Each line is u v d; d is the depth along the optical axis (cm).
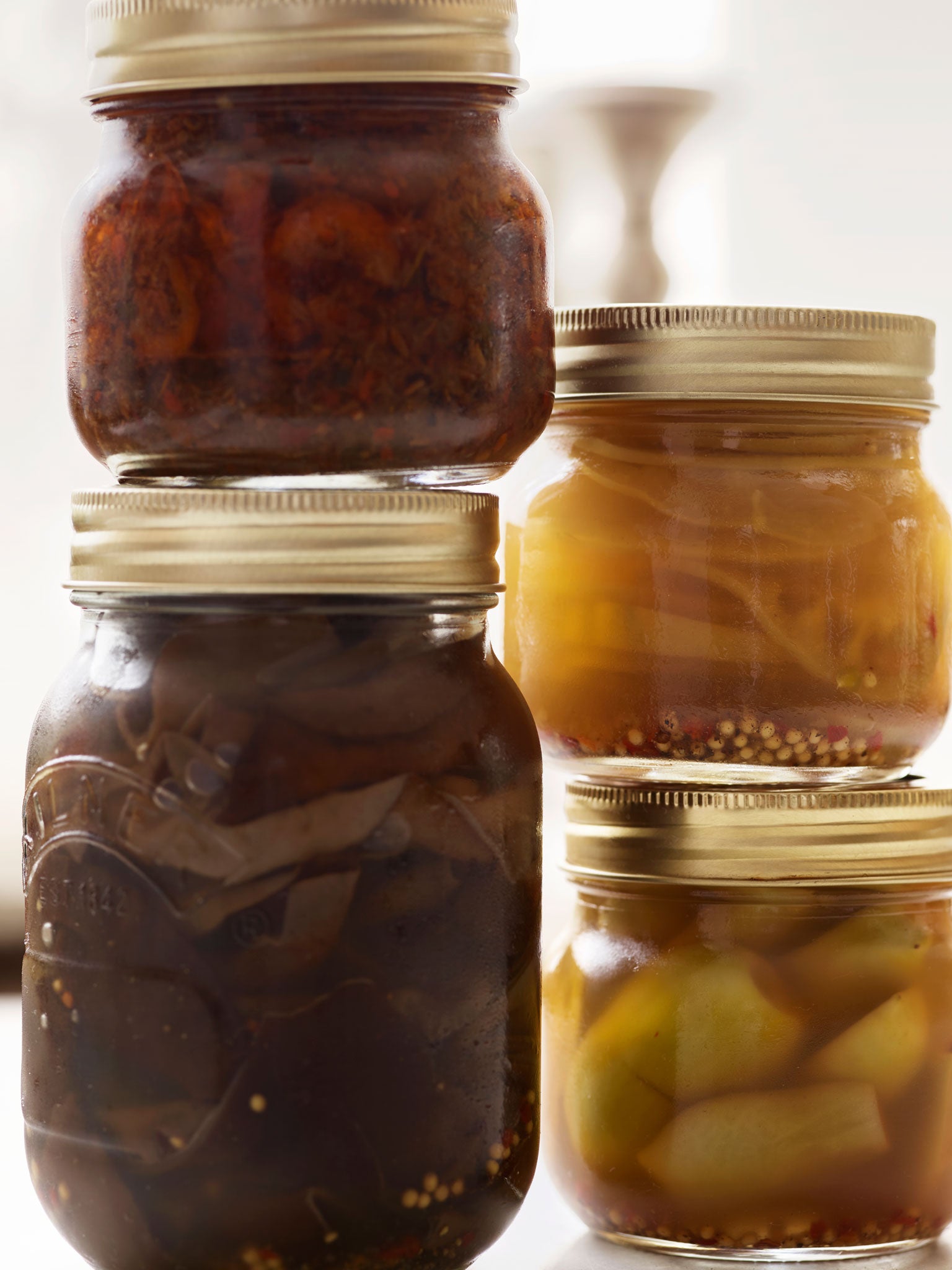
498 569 56
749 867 58
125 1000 53
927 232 100
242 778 52
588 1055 59
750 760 58
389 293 53
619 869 59
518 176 55
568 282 91
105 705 54
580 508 59
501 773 54
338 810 52
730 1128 57
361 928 52
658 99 90
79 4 91
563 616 59
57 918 54
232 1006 52
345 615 53
